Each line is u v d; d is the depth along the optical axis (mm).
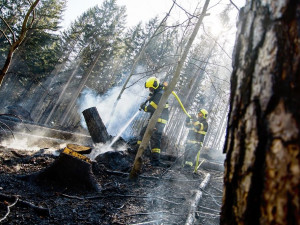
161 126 5609
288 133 628
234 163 839
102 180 3822
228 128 952
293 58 685
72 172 3268
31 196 2727
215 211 3420
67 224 2287
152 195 3602
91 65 24234
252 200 713
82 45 27141
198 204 3576
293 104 642
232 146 878
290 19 722
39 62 20594
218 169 7621
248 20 914
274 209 628
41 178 3162
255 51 827
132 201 3207
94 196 3094
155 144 5715
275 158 650
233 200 823
